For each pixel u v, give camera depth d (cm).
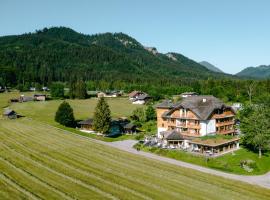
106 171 6397
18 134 10169
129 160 7438
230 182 6212
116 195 5072
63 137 10006
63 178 5844
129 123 12025
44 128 11538
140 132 11912
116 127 11900
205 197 5203
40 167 6519
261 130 8400
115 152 8244
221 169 7275
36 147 8394
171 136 9619
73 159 7269
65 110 12306
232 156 8300
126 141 10106
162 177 6188
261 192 5722
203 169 7138
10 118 13888
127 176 6122
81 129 12238
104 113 11081
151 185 5650
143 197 5047
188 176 6406
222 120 10519
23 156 7375
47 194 5019
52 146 8600
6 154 7506
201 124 9856
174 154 8212
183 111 10262
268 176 6906
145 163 7238
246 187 5959
